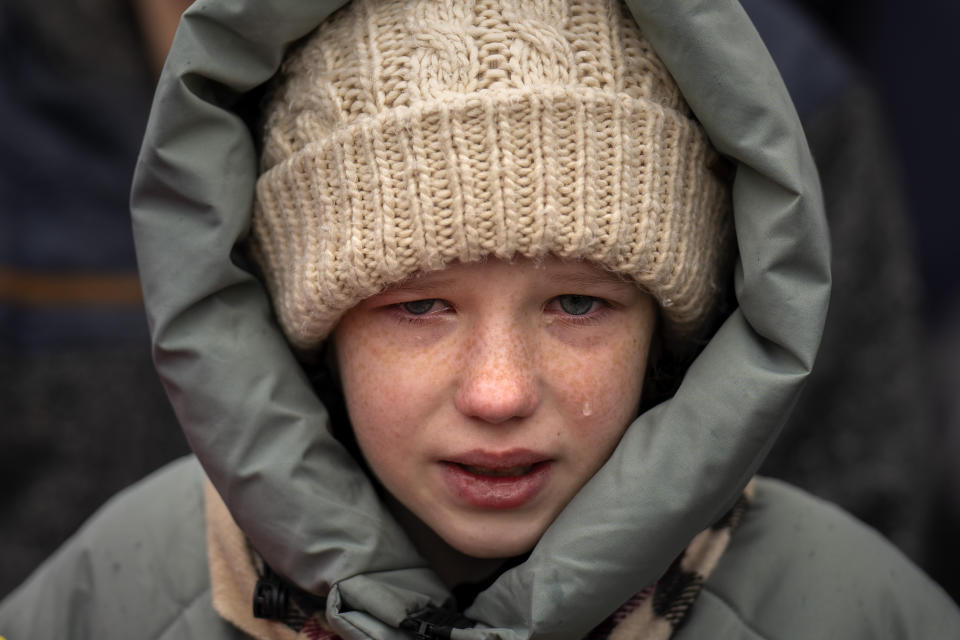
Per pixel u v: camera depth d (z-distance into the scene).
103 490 2.41
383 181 1.27
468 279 1.27
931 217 3.34
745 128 1.29
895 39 3.31
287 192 1.36
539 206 1.25
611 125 1.28
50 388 2.40
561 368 1.30
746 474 1.31
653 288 1.31
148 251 1.36
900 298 2.30
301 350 1.44
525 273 1.27
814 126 2.32
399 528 1.41
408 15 1.30
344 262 1.29
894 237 2.34
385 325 1.33
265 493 1.34
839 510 1.60
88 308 2.45
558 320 1.31
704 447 1.28
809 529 1.52
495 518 1.33
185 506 1.62
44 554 2.37
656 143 1.29
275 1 1.30
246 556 1.47
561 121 1.26
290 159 1.34
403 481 1.34
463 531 1.33
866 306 2.29
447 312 1.31
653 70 1.32
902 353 2.28
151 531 1.61
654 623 1.39
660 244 1.30
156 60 2.55
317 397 1.43
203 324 1.37
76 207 2.47
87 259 2.46
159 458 2.45
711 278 1.38
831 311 2.28
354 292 1.30
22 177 2.45
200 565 1.55
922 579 1.53
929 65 3.28
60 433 2.40
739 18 1.29
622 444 1.33
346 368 1.37
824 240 1.30
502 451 1.29
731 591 1.45
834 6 3.36
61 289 2.44
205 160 1.35
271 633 1.44
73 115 2.50
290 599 1.42
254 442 1.35
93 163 2.50
